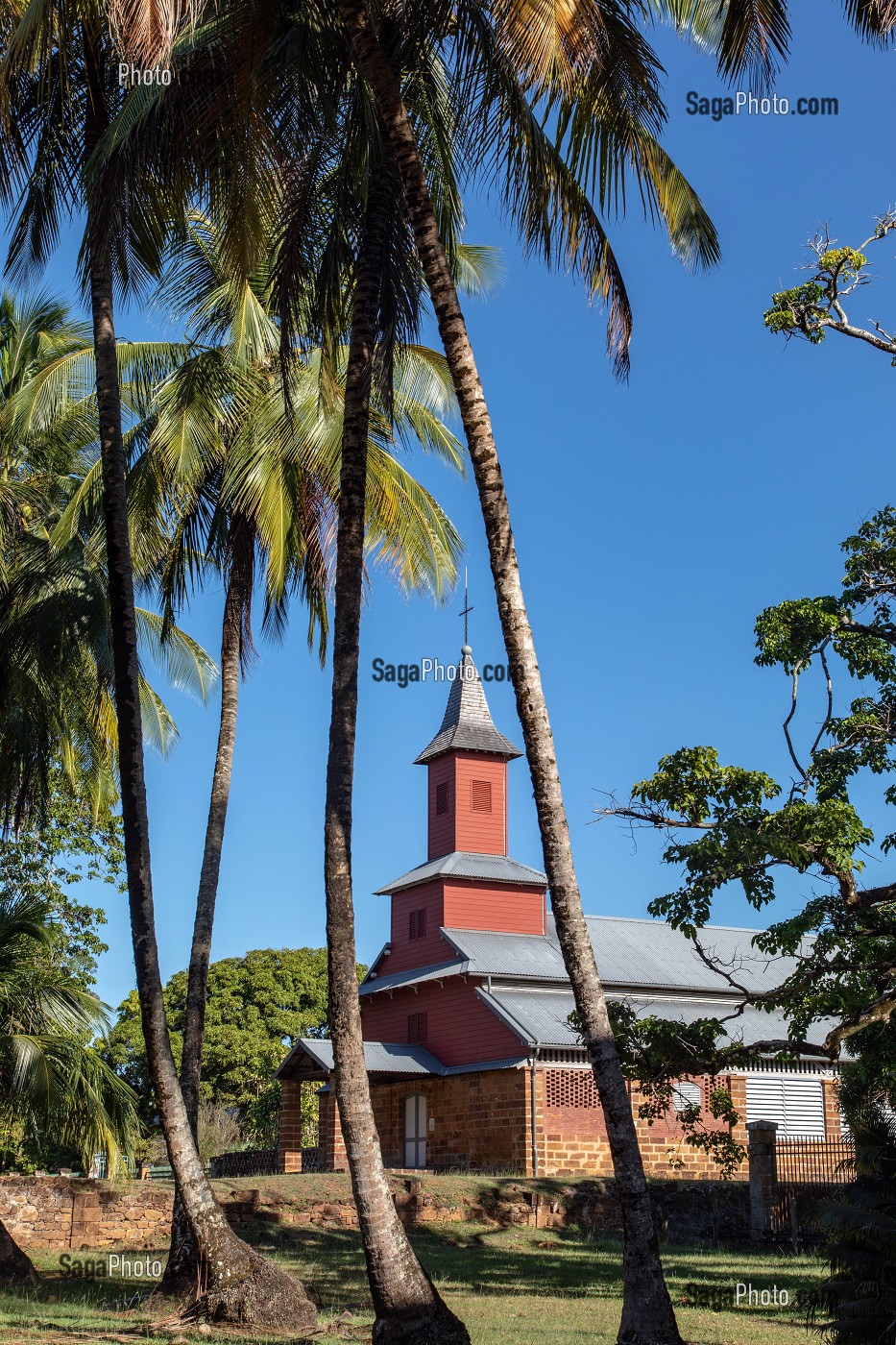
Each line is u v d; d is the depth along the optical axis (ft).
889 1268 38.37
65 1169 127.54
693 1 45.21
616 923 138.72
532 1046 107.65
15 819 85.66
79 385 68.64
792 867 56.29
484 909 132.57
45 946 58.44
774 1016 127.75
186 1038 58.49
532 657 39.29
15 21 49.47
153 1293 50.47
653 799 58.65
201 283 67.56
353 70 47.14
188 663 97.50
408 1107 127.03
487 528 40.27
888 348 60.54
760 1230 86.28
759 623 63.21
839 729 62.34
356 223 50.19
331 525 64.03
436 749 140.56
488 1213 88.58
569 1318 50.67
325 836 42.24
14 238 56.54
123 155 45.52
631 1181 35.45
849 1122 44.47
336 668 43.57
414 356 68.69
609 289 47.03
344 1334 43.93
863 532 63.93
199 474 64.69
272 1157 126.62
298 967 196.13
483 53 44.50
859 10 47.06
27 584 74.54
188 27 43.50
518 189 46.14
